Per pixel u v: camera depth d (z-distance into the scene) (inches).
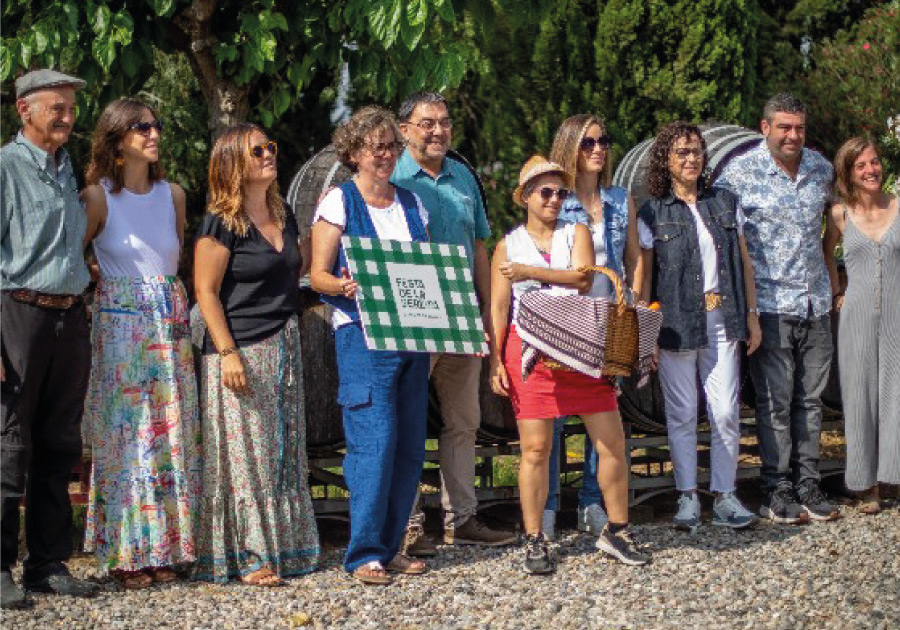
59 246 204.8
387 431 221.6
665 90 398.9
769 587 218.7
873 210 273.7
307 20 294.0
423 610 207.9
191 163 393.4
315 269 222.4
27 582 215.3
